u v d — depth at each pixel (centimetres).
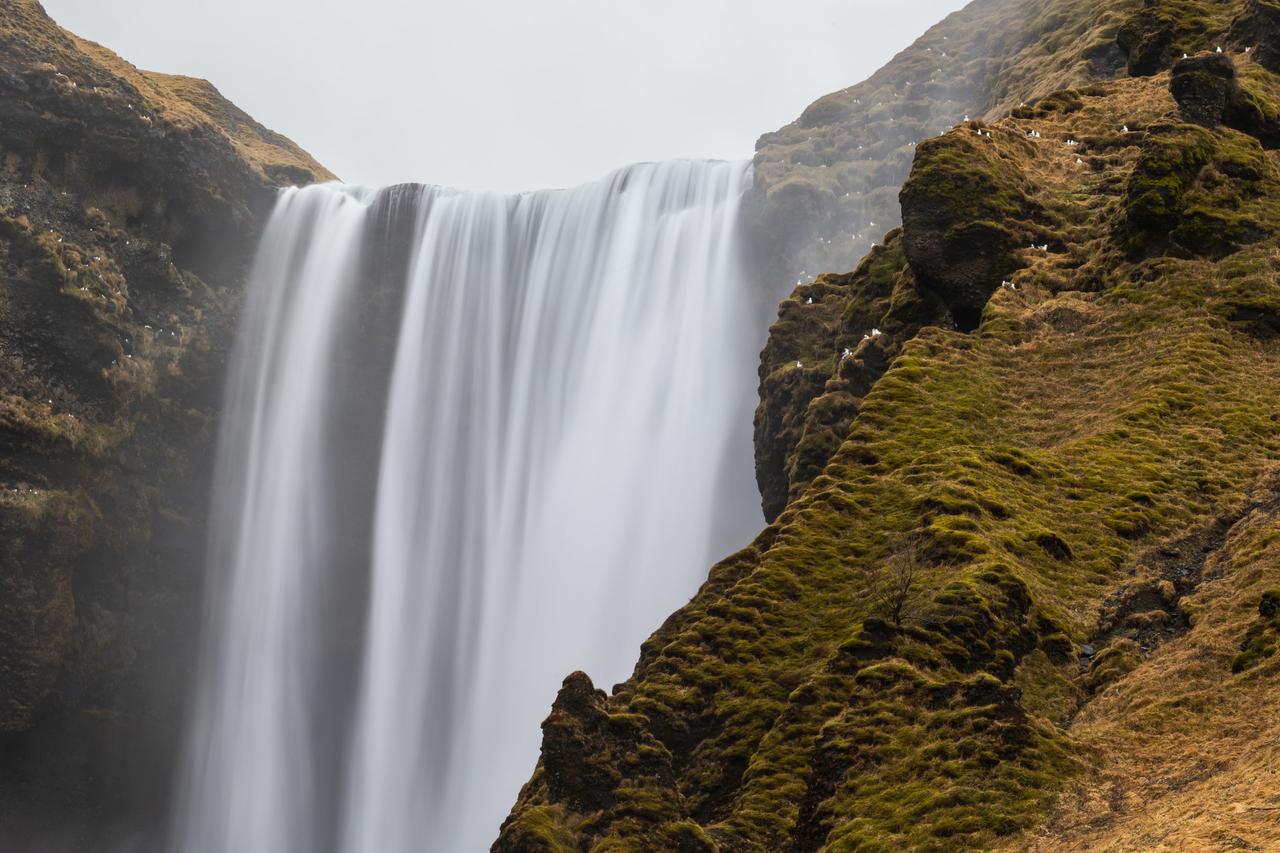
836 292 6706
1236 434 4284
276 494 10919
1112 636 3438
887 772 2869
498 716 9781
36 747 9888
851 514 4144
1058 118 6712
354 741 10556
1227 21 7269
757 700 3578
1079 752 2734
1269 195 5491
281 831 10550
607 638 9425
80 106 10288
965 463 4194
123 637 10362
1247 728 2658
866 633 3372
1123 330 5000
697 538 9375
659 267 10056
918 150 5994
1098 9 9162
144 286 10581
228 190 11031
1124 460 4191
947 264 5669
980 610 3341
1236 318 4912
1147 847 2205
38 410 9594
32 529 9394
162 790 10575
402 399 10794
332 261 11144
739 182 10006
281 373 11006
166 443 10619
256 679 10762
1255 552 3500
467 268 10875
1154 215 5344
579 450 9919
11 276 9806
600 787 3044
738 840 3044
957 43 10956
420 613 10462
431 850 9769
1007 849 2486
